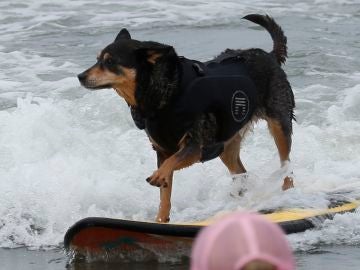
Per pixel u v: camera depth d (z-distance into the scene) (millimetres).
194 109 9180
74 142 12539
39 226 9953
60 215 10164
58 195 10500
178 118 9133
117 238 8477
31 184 10766
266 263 2199
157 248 8656
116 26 24203
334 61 19406
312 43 21422
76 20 25141
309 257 8555
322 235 9375
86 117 13953
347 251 8781
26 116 12867
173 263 8531
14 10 26578
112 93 15078
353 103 15961
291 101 11469
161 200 9719
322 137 14250
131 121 13938
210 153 9656
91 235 8375
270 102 11016
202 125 9367
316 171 12648
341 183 11727
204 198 11086
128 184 11133
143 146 12820
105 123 13789
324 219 9820
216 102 9461
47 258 8742
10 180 10914
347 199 10742
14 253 8977
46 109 13195
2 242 9406
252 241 2223
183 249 8695
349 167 12867
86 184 10742
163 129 9266
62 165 11320
